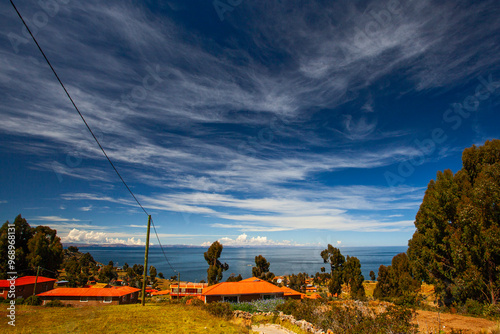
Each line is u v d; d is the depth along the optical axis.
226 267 67.44
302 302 26.72
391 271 42.41
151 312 23.56
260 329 18.20
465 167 30.70
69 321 18.16
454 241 26.03
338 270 59.72
